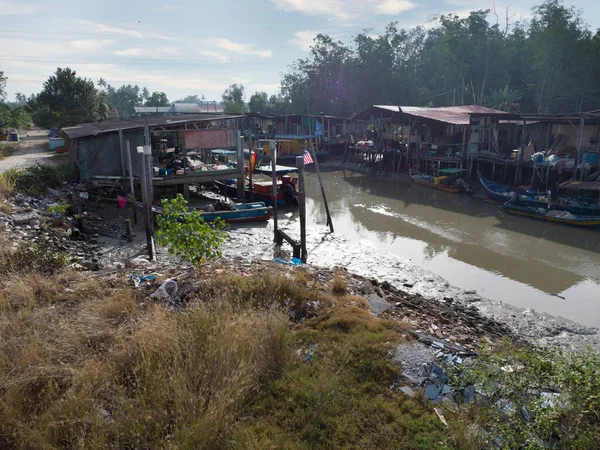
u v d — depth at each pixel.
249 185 24.64
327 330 7.21
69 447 4.68
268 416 5.27
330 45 70.81
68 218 18.05
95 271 11.34
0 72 56.75
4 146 38.66
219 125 33.06
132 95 117.00
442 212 23.77
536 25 53.66
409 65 67.12
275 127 53.44
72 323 6.86
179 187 25.53
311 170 41.09
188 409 5.05
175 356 5.78
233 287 8.23
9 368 5.66
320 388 5.63
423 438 4.89
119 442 4.79
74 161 25.56
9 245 12.15
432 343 6.93
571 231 19.75
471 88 58.12
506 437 4.77
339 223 21.75
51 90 47.06
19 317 6.92
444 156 32.56
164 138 27.69
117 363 5.91
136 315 7.32
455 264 15.91
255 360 6.09
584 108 50.19
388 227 20.94
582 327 10.95
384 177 35.62
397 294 11.55
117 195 22.36
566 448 4.56
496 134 30.48
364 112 40.91
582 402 4.86
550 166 24.28
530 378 5.48
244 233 19.16
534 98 54.00
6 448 4.64
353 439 4.95
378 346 6.60
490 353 6.25
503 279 14.52
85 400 5.15
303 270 10.97
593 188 20.92
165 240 10.30
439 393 5.76
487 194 26.86
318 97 72.19
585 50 46.66
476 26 54.91
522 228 20.38
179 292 8.41
